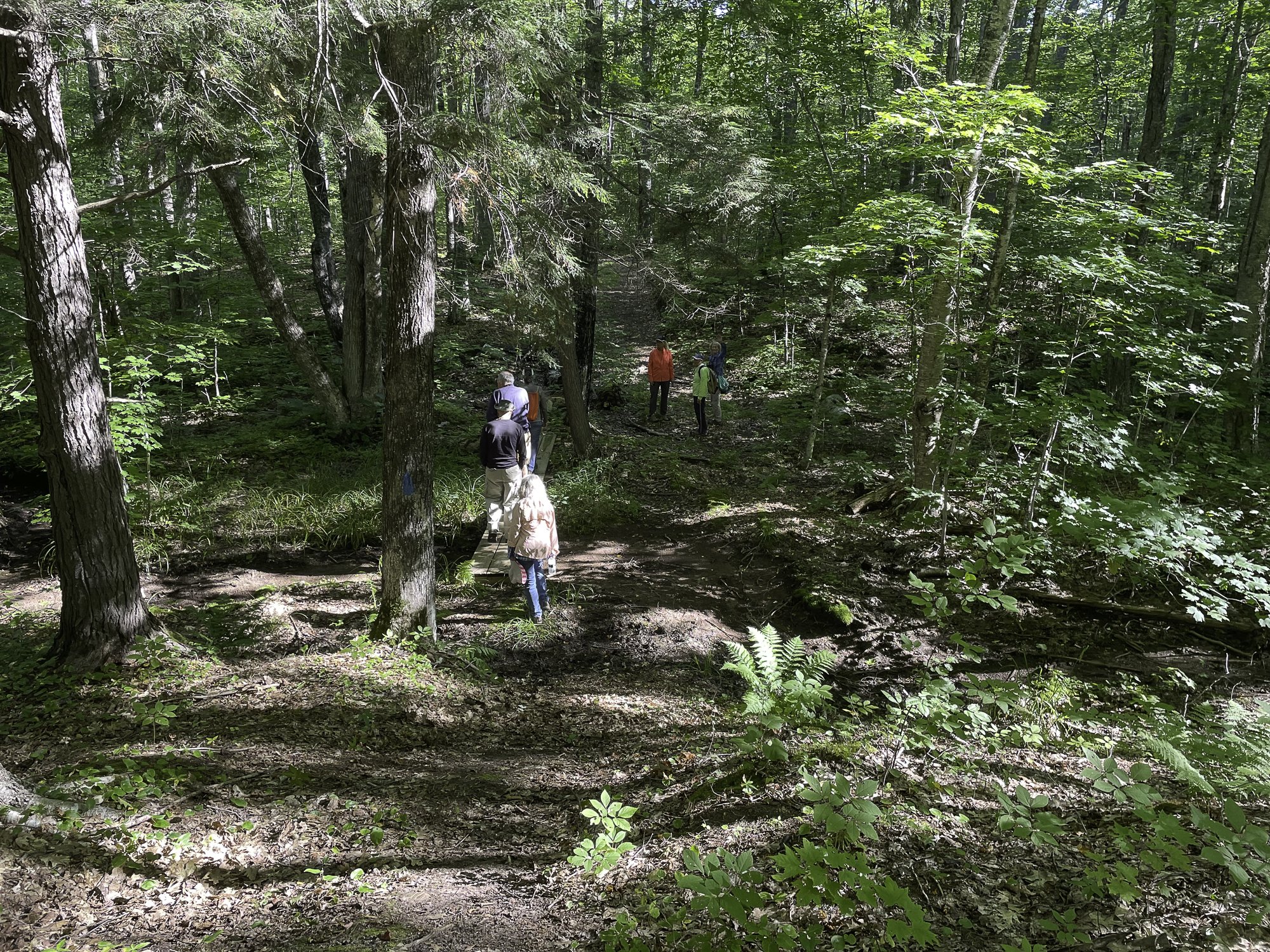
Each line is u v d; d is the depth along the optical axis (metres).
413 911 3.21
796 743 4.49
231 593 8.66
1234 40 16.72
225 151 6.97
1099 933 2.59
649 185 14.86
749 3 12.57
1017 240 12.28
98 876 3.29
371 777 4.63
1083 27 24.11
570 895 3.31
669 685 6.68
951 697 4.39
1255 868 2.45
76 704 5.43
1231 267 14.27
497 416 9.84
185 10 5.02
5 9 4.73
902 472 11.67
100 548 5.98
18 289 12.42
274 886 3.40
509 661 7.08
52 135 5.42
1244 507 8.66
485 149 5.79
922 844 3.27
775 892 2.99
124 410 10.23
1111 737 5.12
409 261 6.46
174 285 15.45
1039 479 8.34
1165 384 8.93
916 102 8.00
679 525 10.98
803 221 14.75
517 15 5.43
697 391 15.16
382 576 7.06
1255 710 5.34
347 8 5.48
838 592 8.29
